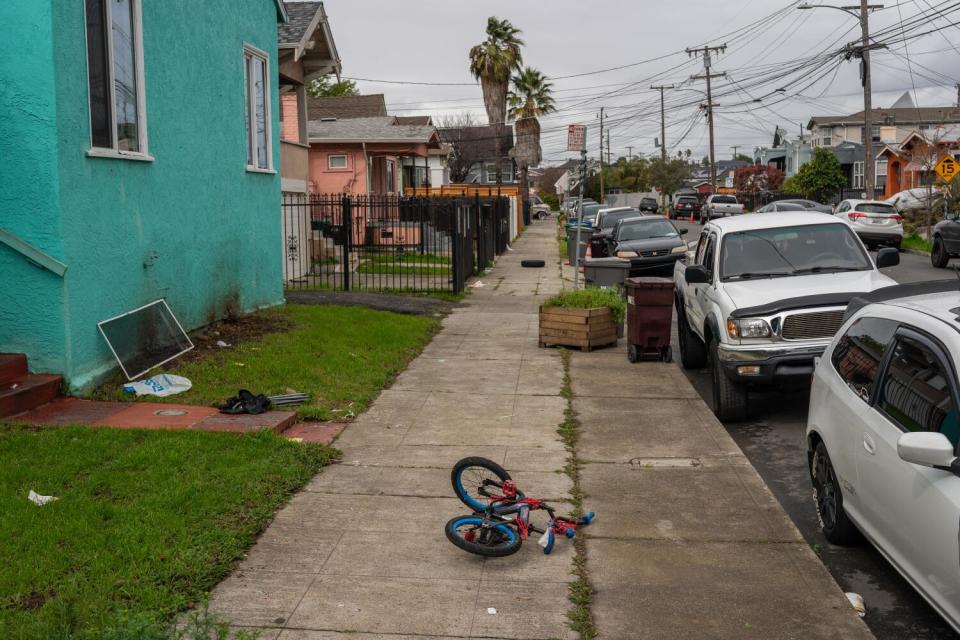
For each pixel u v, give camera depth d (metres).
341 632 4.45
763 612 4.74
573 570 5.25
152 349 9.91
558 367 11.27
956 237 23.83
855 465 5.28
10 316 8.45
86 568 4.85
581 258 25.84
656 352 11.62
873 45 35.31
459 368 11.20
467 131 78.94
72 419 7.86
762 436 8.70
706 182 118.44
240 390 8.55
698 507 6.35
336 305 15.73
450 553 5.46
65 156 8.31
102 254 9.05
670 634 4.50
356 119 35.97
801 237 10.28
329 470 7.04
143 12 9.90
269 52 14.45
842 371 5.81
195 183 11.45
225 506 5.90
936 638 4.69
